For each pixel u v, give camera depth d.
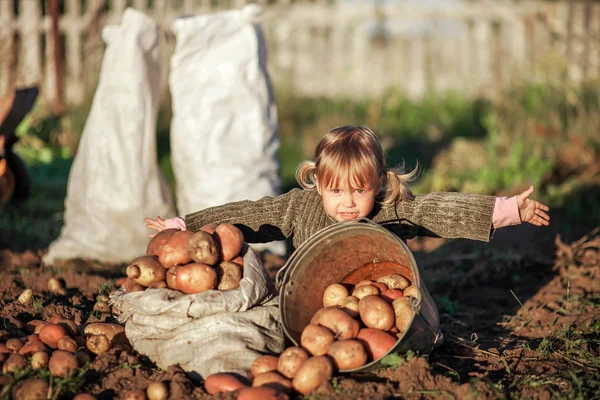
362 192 3.17
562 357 3.30
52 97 10.55
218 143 5.14
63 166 8.92
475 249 5.65
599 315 3.92
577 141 7.90
